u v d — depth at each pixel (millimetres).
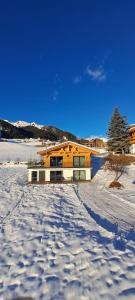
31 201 26047
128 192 30859
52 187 35344
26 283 10617
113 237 14734
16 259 12711
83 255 12688
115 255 12352
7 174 47375
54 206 23562
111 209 23047
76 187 35344
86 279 10633
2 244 14562
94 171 46125
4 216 20406
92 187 35312
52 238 15195
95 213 21656
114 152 63875
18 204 24734
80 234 15648
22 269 11734
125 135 64062
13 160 68625
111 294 9508
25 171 51875
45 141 119125
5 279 10969
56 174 40406
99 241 14289
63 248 13703
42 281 10719
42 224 18016
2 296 9789
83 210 22219
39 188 34562
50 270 11547
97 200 26984
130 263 11500
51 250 13555
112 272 10938
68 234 15750
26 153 82500
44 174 40125
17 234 16078
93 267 11477
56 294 9789
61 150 41312
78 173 40625
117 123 63938
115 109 65125
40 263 12219
